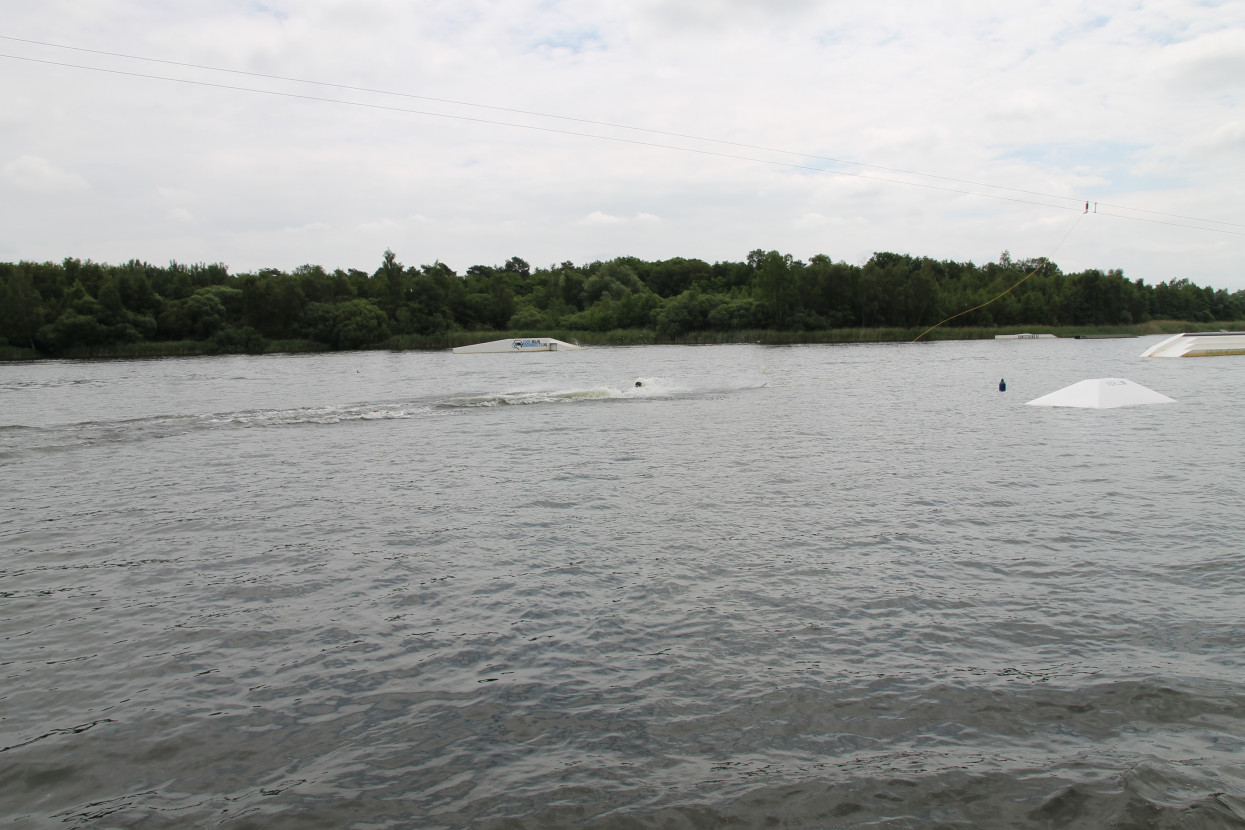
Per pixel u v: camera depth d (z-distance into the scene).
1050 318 120.25
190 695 7.95
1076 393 30.52
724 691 7.80
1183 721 7.12
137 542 13.12
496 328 134.75
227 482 17.73
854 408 30.47
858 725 7.16
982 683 7.86
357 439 23.91
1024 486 16.19
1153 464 18.16
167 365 78.12
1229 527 12.86
